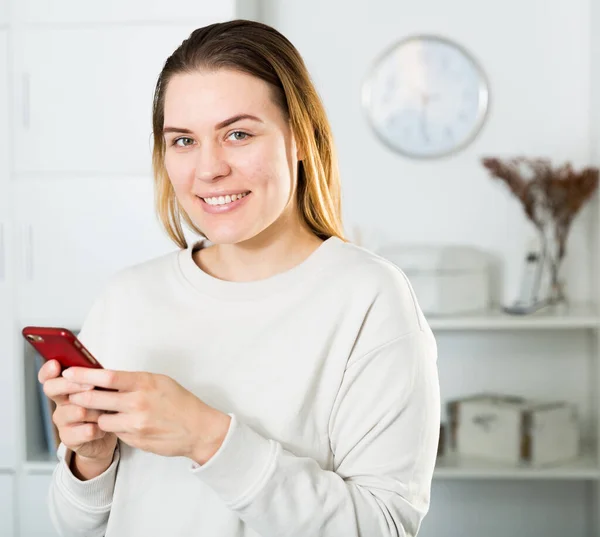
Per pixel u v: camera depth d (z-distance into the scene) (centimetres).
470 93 312
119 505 111
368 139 316
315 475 101
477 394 319
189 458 104
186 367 111
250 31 106
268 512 98
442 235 316
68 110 262
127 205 262
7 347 266
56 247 264
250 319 111
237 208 104
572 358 316
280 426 106
